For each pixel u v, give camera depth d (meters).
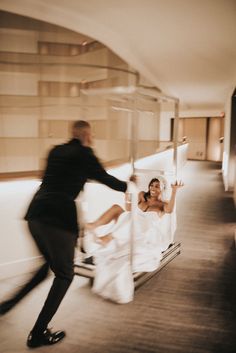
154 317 2.77
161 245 3.83
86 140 2.52
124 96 3.79
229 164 9.04
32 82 9.98
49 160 2.44
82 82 10.48
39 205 2.34
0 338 2.46
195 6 4.00
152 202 3.86
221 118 18.55
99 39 5.80
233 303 3.04
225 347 2.39
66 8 4.69
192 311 2.88
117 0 4.13
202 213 6.62
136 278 3.31
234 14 4.11
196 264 3.96
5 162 10.77
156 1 4.00
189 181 10.98
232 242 4.82
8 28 8.12
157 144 15.73
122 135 11.26
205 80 9.09
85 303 2.96
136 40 5.69
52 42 9.32
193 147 19.80
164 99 3.86
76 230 2.37
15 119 10.45
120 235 3.48
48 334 2.40
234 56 6.12
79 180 2.39
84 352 2.31
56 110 10.77
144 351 2.33
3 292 3.18
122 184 2.56
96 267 3.22
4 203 3.43
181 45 5.74
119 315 2.78
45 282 3.36
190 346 2.40
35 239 2.39
